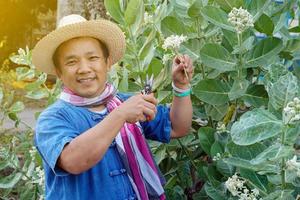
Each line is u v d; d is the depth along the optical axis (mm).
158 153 2711
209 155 2604
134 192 2049
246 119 1896
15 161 3516
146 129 2318
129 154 2064
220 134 2533
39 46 2102
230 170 2406
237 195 2219
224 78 2781
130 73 2768
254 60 2498
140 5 2693
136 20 2729
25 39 16984
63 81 2109
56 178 1979
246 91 2578
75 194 1946
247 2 2711
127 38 2762
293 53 2787
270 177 2070
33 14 16922
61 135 1890
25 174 3461
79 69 2039
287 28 2936
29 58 3396
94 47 2086
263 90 2549
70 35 2057
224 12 2516
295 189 2188
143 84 2713
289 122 1832
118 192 2000
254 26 2674
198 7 2672
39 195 3338
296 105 1790
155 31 2885
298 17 3068
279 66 2123
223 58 2518
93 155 1811
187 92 2289
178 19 2709
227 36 2566
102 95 2080
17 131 4809
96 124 1978
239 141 1882
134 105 1862
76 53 2055
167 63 2680
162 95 2637
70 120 1984
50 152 1864
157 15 2973
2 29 16562
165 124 2307
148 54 2717
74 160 1815
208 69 2793
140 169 2078
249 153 2170
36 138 1962
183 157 2869
